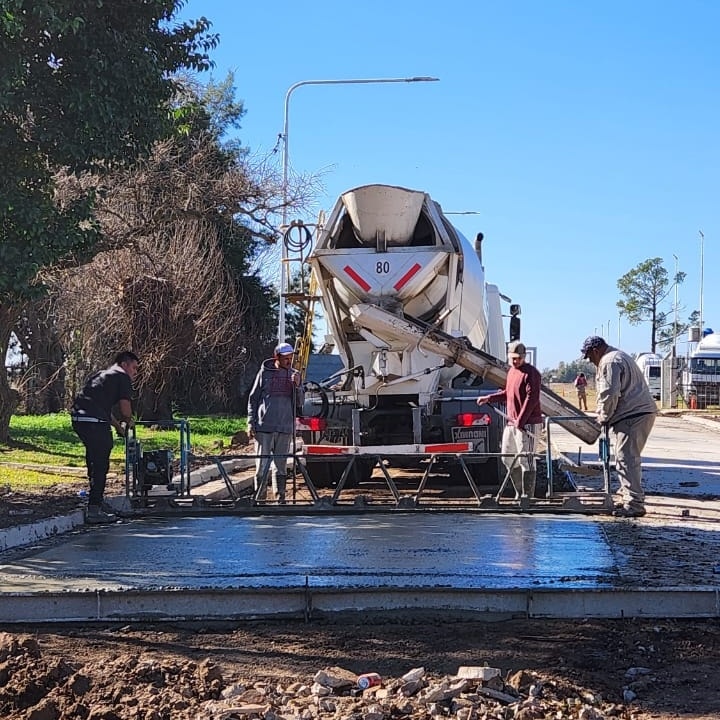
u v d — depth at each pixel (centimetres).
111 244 1897
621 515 1045
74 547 861
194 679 521
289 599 643
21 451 1756
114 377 1043
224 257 3095
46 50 991
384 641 590
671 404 5412
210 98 3938
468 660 554
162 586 665
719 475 1580
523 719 469
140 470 1133
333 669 537
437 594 640
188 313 2591
